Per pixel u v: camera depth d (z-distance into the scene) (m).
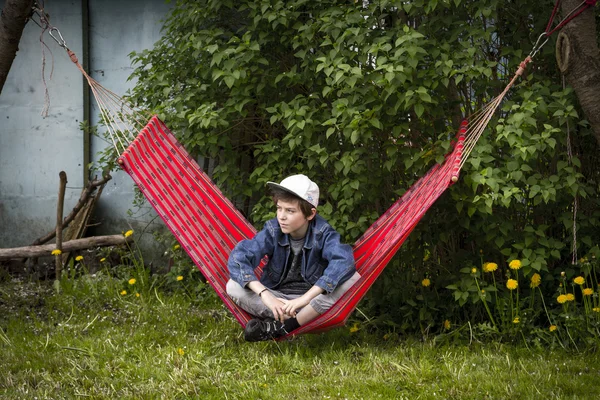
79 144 6.87
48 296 5.53
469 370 3.89
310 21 4.88
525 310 4.40
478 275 4.48
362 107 4.53
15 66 6.90
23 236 7.00
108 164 6.04
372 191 4.78
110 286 5.66
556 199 4.54
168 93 5.26
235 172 5.40
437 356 4.19
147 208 6.73
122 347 4.26
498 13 4.72
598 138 3.71
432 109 4.57
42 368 3.84
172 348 4.18
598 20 4.77
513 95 4.80
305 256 4.21
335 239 4.14
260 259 4.25
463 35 4.62
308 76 4.96
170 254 6.10
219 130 5.37
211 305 5.45
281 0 4.97
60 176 6.02
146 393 3.51
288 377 3.78
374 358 4.07
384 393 3.55
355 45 4.67
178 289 5.80
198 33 5.18
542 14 4.64
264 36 5.11
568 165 4.35
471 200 4.41
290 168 5.22
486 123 4.12
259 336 4.10
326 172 5.15
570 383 3.62
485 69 4.25
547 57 4.70
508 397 3.46
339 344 4.38
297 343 4.34
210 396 3.50
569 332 4.27
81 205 6.62
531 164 4.68
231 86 4.84
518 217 4.79
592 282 4.48
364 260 4.39
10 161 6.96
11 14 4.48
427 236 4.81
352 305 3.96
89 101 6.84
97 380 3.69
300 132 4.77
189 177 4.59
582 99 3.69
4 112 6.94
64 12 6.80
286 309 3.89
